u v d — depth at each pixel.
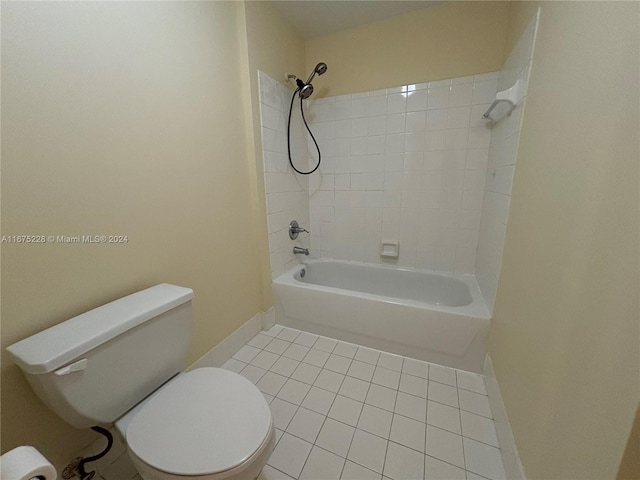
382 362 1.59
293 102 2.01
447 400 1.31
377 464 1.02
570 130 0.73
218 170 1.45
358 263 2.33
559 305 0.72
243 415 0.80
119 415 0.86
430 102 1.86
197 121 1.29
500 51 1.64
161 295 1.00
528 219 0.99
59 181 0.82
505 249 1.27
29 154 0.75
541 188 0.89
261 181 1.75
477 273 1.91
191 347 1.37
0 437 0.75
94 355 0.76
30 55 0.74
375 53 1.93
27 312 0.78
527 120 1.08
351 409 1.27
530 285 0.93
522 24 1.26
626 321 0.46
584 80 0.67
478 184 1.86
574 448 0.59
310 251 2.48
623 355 0.46
